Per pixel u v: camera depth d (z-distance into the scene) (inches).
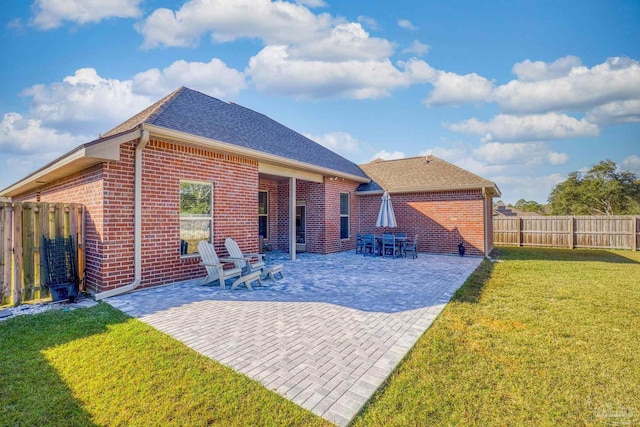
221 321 199.2
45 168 302.7
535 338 177.0
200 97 438.9
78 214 272.8
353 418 106.8
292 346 162.9
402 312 221.6
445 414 110.1
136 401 115.6
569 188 1409.9
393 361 147.5
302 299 253.6
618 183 1290.6
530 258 527.2
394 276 351.6
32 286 243.3
